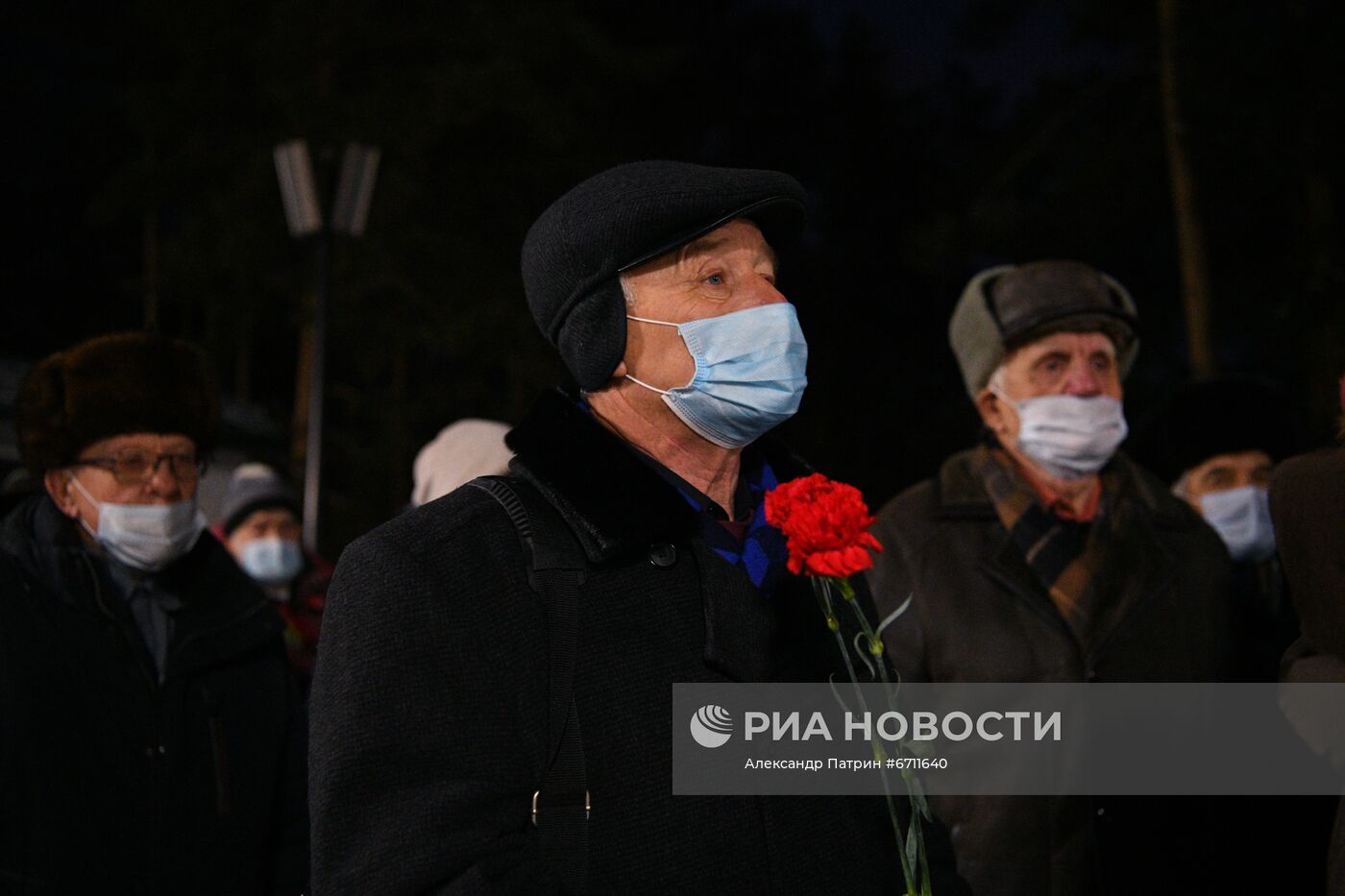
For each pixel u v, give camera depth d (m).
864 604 1.58
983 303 2.62
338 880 1.18
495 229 18.95
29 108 31.48
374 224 16.58
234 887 2.22
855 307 32.03
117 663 2.20
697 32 33.72
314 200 7.18
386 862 1.17
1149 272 15.69
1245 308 14.55
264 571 4.71
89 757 2.12
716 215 1.44
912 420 29.62
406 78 17.62
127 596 2.32
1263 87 12.98
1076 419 2.46
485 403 20.70
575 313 1.46
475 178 18.78
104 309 32.41
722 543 1.46
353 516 19.22
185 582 2.36
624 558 1.38
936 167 35.16
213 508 11.82
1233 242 15.17
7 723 2.06
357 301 17.08
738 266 1.50
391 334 17.80
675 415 1.48
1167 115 12.74
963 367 2.72
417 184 17.09
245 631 2.35
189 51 18.03
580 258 1.44
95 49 25.23
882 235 34.53
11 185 32.19
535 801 1.26
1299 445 3.37
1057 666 2.35
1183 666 2.41
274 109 17.70
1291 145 13.52
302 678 3.83
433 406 20.00
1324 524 1.74
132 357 2.28
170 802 2.17
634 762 1.29
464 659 1.27
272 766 2.32
